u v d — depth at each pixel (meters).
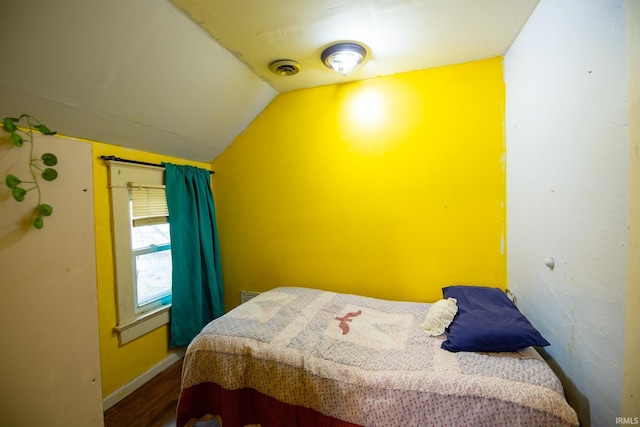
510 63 1.70
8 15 1.03
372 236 2.16
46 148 0.79
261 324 1.63
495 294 1.60
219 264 2.56
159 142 2.07
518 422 1.01
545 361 1.27
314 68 1.94
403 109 2.03
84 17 1.16
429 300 2.05
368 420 1.17
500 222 1.86
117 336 1.85
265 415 1.37
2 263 0.72
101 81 1.44
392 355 1.33
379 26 1.48
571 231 1.12
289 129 2.35
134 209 1.95
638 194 0.77
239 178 2.54
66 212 0.84
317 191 2.30
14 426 0.75
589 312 1.02
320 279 2.34
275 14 1.37
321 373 1.28
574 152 1.08
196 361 1.50
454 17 1.42
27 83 1.25
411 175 2.03
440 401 1.11
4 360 0.73
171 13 1.33
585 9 0.99
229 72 1.87
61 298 0.83
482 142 1.87
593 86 0.96
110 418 1.69
